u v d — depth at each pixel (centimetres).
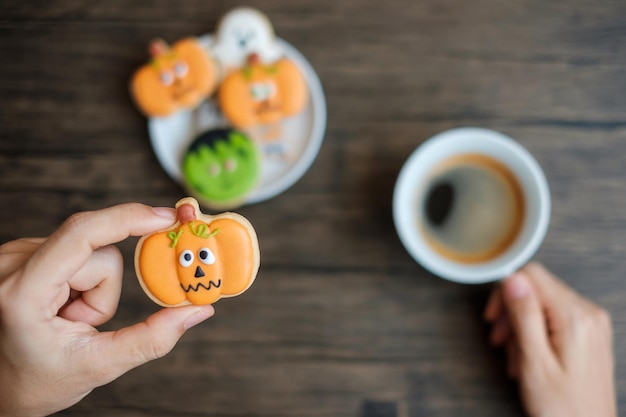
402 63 53
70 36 54
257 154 52
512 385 52
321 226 53
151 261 37
